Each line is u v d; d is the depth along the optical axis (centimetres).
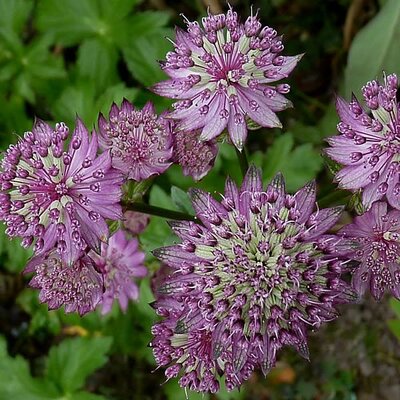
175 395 33
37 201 23
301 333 23
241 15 37
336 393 36
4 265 36
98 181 23
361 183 23
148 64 33
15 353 37
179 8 38
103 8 34
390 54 30
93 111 32
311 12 37
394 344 36
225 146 32
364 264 24
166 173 32
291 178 33
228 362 23
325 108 36
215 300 23
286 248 23
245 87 24
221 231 23
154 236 30
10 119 35
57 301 25
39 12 34
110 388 37
